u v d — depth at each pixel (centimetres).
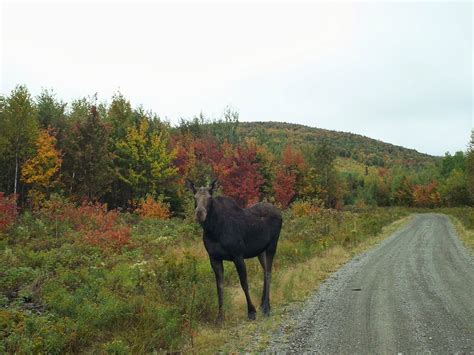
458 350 536
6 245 1388
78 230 1798
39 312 682
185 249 1288
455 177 6378
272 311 766
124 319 625
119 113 3500
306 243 1616
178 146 3662
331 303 814
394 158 17588
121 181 3141
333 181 5359
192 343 568
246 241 734
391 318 693
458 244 1908
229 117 5475
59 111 3278
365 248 1769
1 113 2500
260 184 4381
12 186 2681
